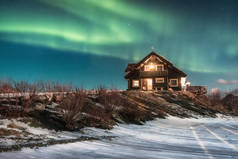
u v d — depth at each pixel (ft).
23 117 26.94
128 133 32.07
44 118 28.50
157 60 119.55
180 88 115.55
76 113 29.22
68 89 39.37
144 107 58.90
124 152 19.04
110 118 38.60
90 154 17.46
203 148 22.67
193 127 46.44
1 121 24.00
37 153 16.31
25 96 30.42
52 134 24.29
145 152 19.52
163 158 17.42
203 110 89.35
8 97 29.91
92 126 31.63
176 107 77.87
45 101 33.53
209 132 38.45
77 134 26.43
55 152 17.12
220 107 117.91
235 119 83.30
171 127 44.19
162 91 102.01
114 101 44.75
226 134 35.78
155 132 35.53
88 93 47.09
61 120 28.73
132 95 69.26
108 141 24.17
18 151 16.25
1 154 15.10
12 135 20.92
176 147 22.95
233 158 18.25
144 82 120.16
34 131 23.86
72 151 17.94
